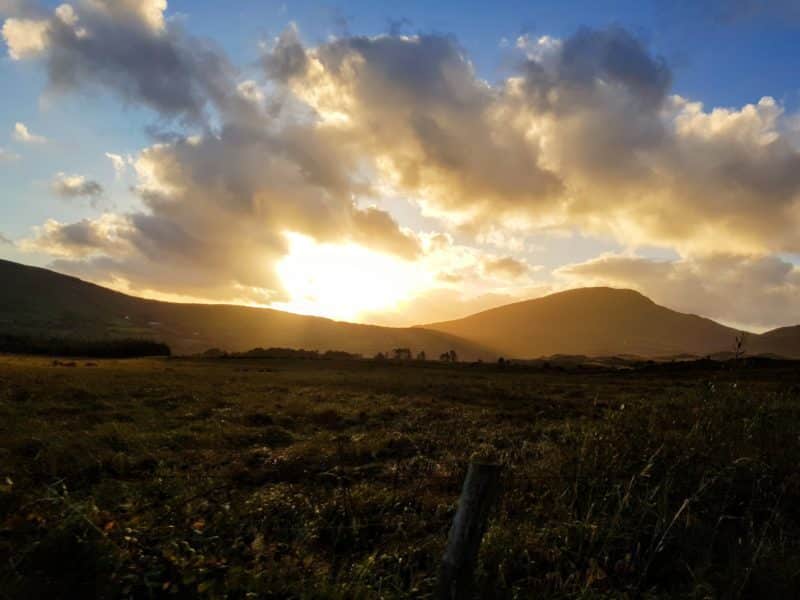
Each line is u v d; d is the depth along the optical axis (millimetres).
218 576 5137
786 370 51688
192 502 7887
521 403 23562
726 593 5168
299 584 5078
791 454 8422
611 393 30344
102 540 5527
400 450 12797
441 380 43594
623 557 6086
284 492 8680
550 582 5512
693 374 58969
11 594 4941
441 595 4395
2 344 114812
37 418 16734
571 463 8539
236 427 16031
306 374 51219
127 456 11438
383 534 7008
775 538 6438
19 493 7590
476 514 4410
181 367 62438
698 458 8062
